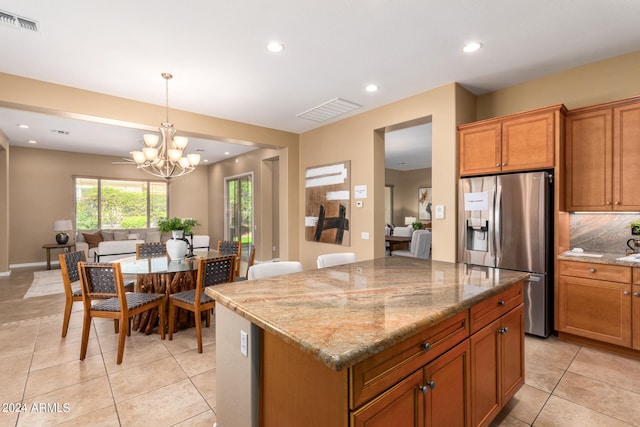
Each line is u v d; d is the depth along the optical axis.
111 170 8.08
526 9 2.23
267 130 5.18
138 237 7.99
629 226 2.92
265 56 2.88
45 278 5.74
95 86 3.49
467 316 1.51
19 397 2.11
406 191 10.98
